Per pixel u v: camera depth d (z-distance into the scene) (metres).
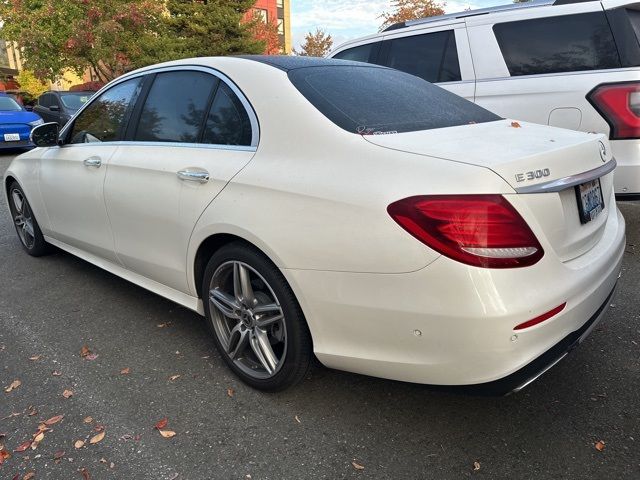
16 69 32.94
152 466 2.17
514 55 4.91
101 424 2.43
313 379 2.75
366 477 2.09
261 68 2.69
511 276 1.84
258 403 2.57
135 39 21.25
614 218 2.62
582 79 4.44
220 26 23.67
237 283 2.59
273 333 2.57
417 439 2.29
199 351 3.07
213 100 2.81
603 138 2.53
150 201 2.96
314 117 2.35
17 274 4.38
